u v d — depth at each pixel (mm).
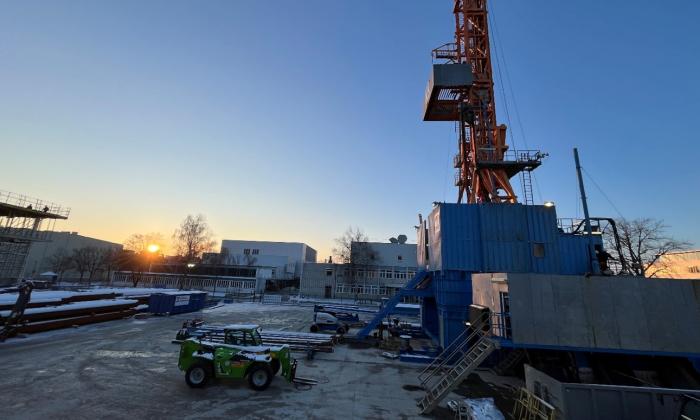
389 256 66750
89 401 9914
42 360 14078
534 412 9703
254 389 11609
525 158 25906
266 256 83625
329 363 16188
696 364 12531
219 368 11625
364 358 17469
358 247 66000
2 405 9312
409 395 12039
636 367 13562
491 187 26078
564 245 19359
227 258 82750
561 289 12797
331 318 24859
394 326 25078
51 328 20875
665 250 42906
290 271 88062
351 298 63125
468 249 19234
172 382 12008
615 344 12258
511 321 12586
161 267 71562
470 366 10922
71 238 77750
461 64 29438
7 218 46875
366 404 10969
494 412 9125
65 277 73375
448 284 18750
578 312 12562
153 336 20500
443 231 19609
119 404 9820
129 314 28766
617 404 8406
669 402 8133
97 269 71625
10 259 45500
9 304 20047
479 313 14883
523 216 19656
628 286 12680
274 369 12758
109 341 18594
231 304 45188
